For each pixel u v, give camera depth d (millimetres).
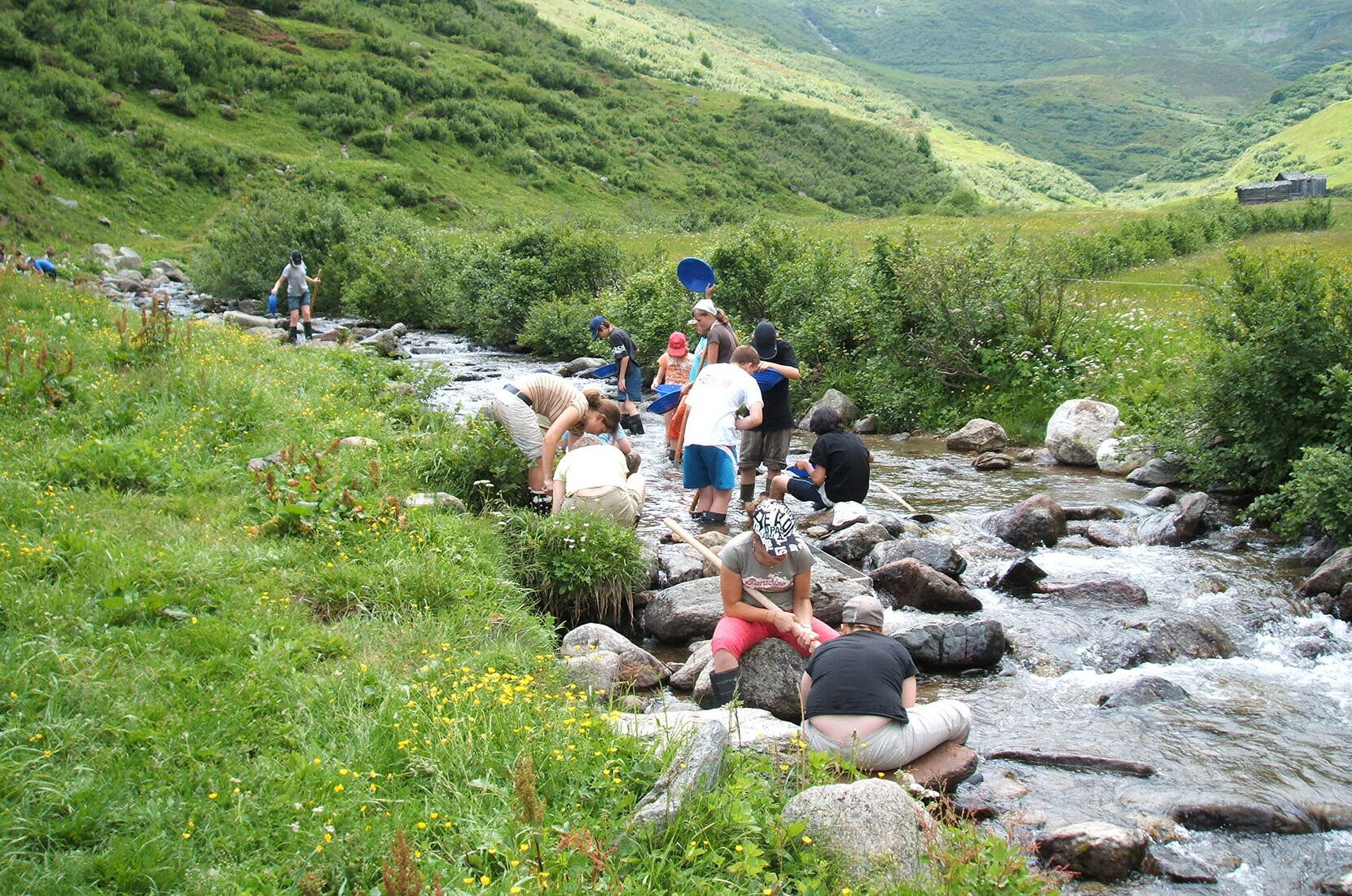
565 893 3717
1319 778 5281
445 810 4195
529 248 26375
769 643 6203
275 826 4008
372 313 29469
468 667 5590
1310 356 9516
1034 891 3834
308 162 63344
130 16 71438
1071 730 5906
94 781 4086
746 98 135375
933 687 6609
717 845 4082
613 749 4668
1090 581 7984
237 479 8227
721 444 9656
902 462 13039
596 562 7598
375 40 89812
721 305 19516
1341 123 166875
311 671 5332
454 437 10477
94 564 5977
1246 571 8484
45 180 47906
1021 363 14844
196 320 16656
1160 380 13469
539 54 115875
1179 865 4512
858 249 30344
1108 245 28562
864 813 4133
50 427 8734
